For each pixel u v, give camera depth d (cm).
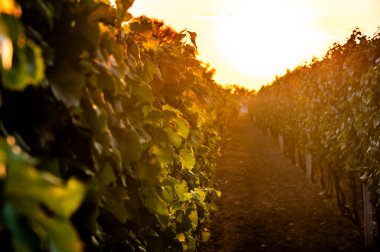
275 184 1117
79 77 147
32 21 144
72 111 158
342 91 757
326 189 920
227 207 870
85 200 161
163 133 264
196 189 391
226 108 2211
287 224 748
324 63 909
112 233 201
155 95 325
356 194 711
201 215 500
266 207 868
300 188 1054
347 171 709
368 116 592
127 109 234
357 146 666
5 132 121
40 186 69
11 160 73
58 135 158
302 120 1128
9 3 89
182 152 347
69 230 71
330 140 799
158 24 416
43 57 137
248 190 1042
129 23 289
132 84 226
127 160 201
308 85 1020
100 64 166
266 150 1869
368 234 622
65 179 153
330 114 811
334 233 693
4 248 82
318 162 977
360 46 744
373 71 584
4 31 78
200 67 532
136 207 227
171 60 397
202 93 512
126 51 226
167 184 295
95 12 170
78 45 157
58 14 151
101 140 174
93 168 164
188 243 370
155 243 262
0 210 69
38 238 74
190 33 415
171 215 329
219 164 1469
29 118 138
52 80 140
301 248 632
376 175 561
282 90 1616
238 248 631
